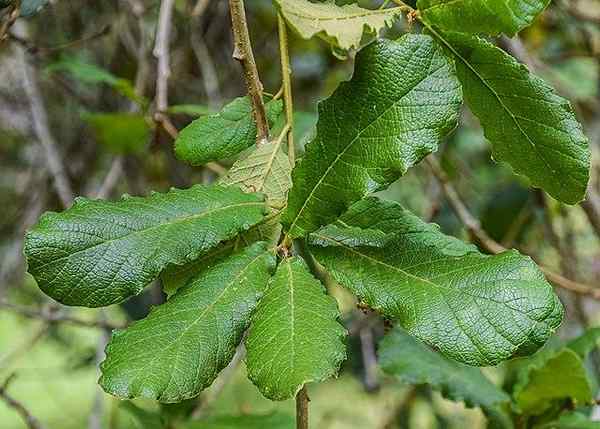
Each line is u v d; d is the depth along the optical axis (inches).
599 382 34.3
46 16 47.9
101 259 18.0
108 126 36.5
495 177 58.4
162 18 34.1
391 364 29.5
